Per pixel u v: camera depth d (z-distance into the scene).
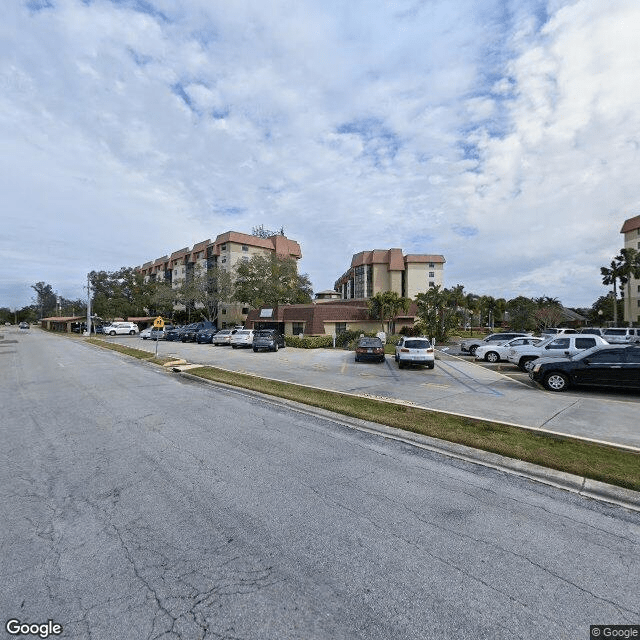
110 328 53.72
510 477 4.93
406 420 7.30
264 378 12.98
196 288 51.31
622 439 6.48
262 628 2.44
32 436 6.48
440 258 68.00
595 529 3.68
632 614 2.57
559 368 11.33
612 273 47.06
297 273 58.25
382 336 32.19
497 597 2.72
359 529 3.62
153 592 2.75
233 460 5.40
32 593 2.73
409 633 2.40
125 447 5.91
